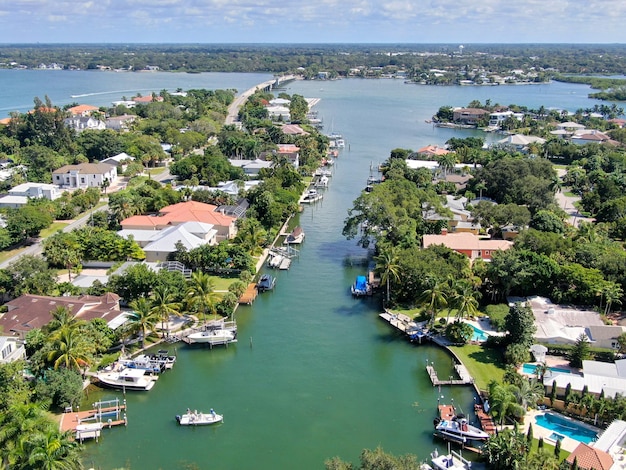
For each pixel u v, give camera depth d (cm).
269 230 19612
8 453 8000
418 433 9919
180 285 13988
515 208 18912
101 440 9669
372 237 19412
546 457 8262
